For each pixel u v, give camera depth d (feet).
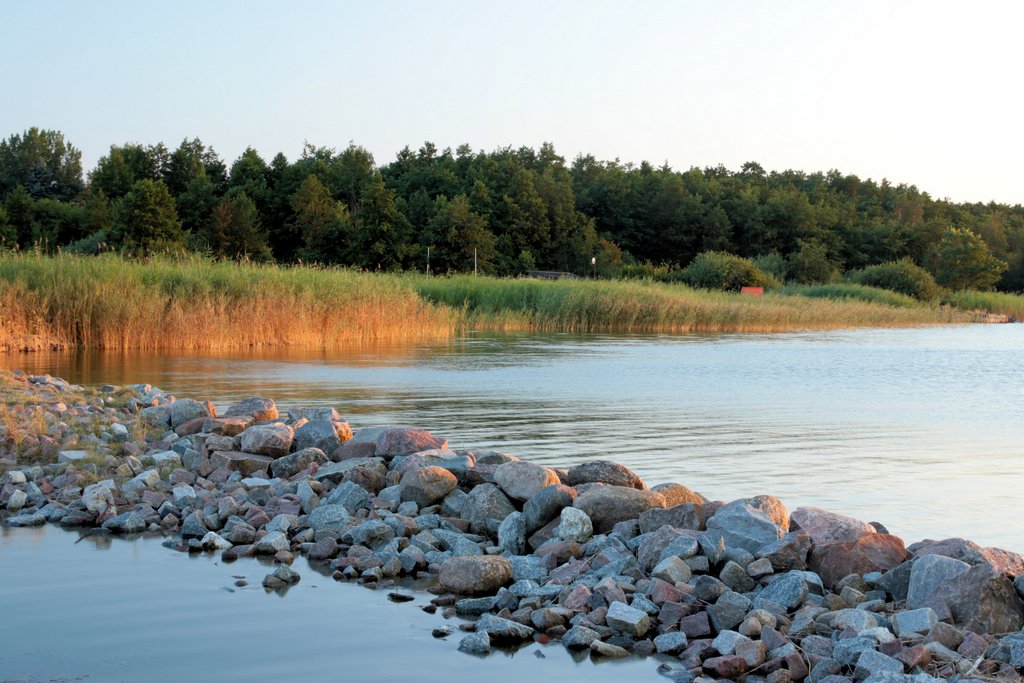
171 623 17.26
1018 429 39.58
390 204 262.26
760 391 53.01
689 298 136.56
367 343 86.63
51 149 488.85
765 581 19.08
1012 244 401.08
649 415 42.75
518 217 314.96
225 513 24.20
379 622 17.65
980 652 15.35
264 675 15.02
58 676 14.78
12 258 77.15
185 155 354.95
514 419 40.91
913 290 225.35
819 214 373.61
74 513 24.41
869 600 18.11
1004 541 22.45
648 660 16.17
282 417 37.52
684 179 444.14
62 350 70.13
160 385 50.26
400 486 25.46
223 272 84.38
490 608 18.38
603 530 22.80
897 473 30.25
